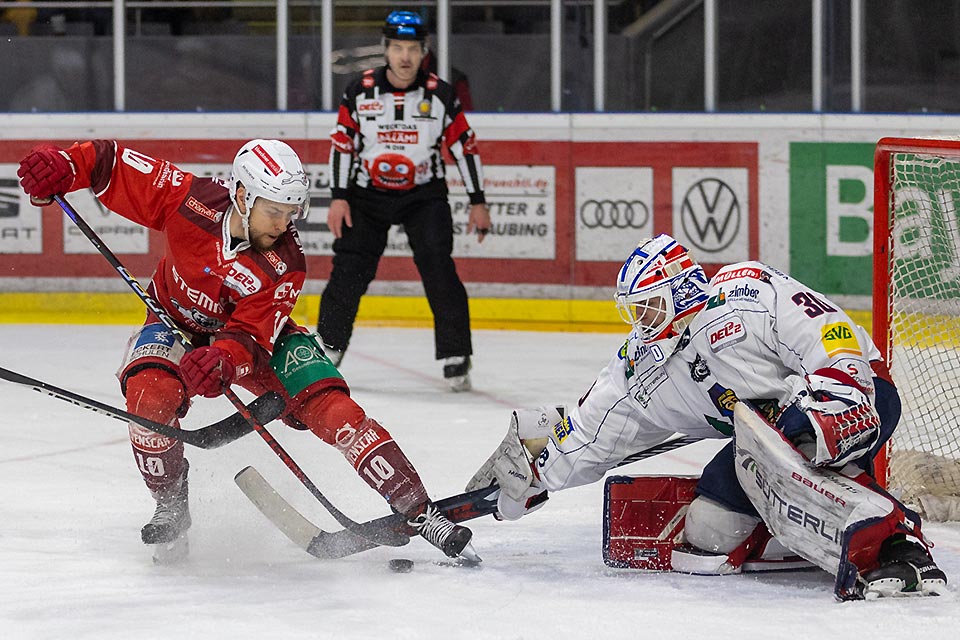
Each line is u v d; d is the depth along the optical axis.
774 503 9.23
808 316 9.22
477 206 19.88
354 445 9.91
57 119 26.12
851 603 8.87
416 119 19.16
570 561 10.31
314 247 25.83
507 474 10.12
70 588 9.31
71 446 15.19
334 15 26.66
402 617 8.60
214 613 8.68
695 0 25.86
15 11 27.33
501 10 26.56
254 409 9.88
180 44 27.20
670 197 25.06
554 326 25.31
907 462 12.37
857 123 24.31
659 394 9.77
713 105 25.89
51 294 25.98
